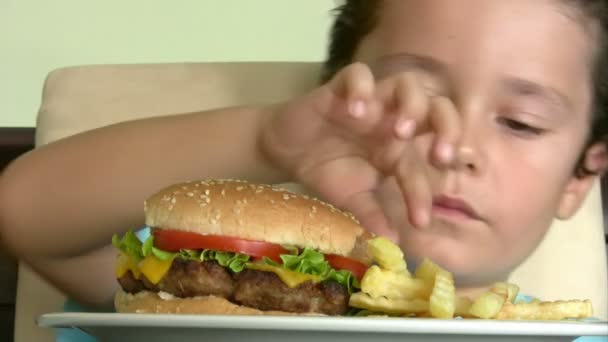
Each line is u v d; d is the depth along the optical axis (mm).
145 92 1389
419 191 773
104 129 1051
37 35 1726
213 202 868
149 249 878
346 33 1264
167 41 1747
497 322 624
